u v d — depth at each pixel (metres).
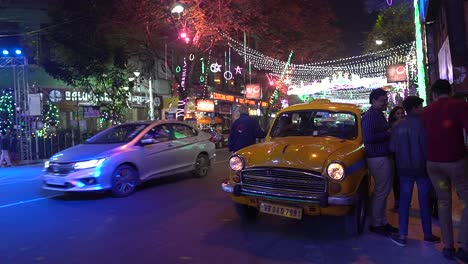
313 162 5.44
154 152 9.55
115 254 5.18
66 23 21.25
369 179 6.16
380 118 5.57
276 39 29.62
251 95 30.33
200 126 27.23
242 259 4.96
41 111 20.58
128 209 7.61
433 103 4.91
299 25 29.22
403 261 4.84
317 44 31.58
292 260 4.91
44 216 7.17
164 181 10.68
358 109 6.87
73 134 21.56
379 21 30.08
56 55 22.19
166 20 20.98
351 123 6.65
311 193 5.37
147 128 9.75
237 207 6.41
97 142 9.50
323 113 6.89
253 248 5.35
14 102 21.64
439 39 10.41
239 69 32.47
